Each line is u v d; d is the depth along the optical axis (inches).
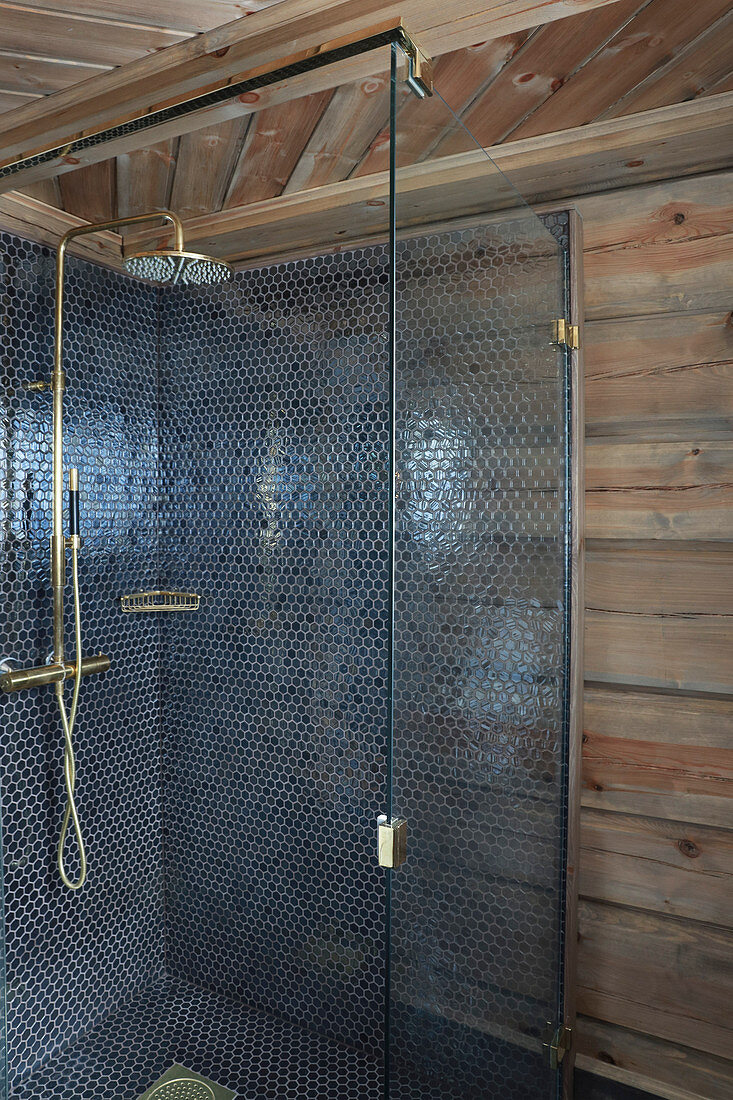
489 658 50.3
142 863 62.8
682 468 61.5
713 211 59.6
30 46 45.9
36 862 56.9
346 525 64.1
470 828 48.1
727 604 60.2
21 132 55.2
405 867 40.1
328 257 60.9
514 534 53.5
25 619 54.7
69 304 55.2
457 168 43.6
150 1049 60.6
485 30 42.9
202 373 60.4
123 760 60.8
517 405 53.4
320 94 46.7
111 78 49.7
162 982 64.4
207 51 45.9
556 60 46.8
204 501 62.1
